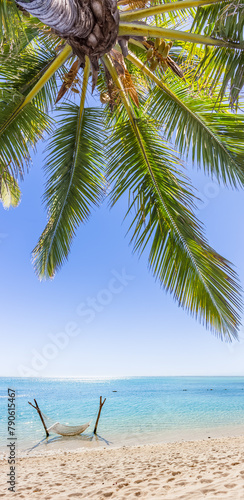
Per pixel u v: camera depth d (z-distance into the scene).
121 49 3.84
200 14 3.48
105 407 30.38
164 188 5.55
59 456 10.23
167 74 5.14
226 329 5.12
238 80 3.37
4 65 4.84
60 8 2.49
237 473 5.05
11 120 4.67
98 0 2.90
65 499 4.71
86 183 6.35
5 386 69.62
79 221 6.50
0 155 4.53
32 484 6.07
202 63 3.61
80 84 4.54
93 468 7.79
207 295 5.29
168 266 5.58
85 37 3.00
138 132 5.43
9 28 2.88
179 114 5.13
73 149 6.14
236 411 25.34
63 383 93.75
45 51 5.09
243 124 4.70
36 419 22.88
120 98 5.14
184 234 5.45
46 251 6.55
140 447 11.61
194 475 5.44
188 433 15.36
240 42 3.22
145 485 5.06
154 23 4.85
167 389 61.12
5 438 14.74
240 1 3.03
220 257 5.16
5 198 7.40
